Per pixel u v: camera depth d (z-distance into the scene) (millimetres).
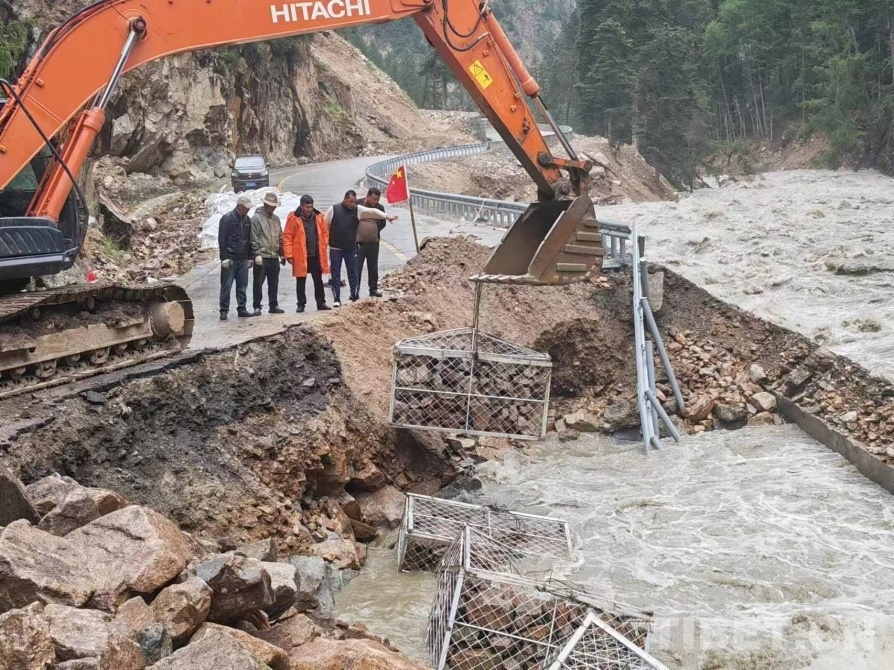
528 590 8258
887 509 11836
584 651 7559
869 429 13656
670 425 15203
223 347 11781
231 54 45125
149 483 9625
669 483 13234
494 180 53125
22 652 4750
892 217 29609
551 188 11312
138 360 10977
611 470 14023
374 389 13281
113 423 9727
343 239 15211
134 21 10031
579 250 10719
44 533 6098
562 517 11922
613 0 66875
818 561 10430
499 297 16719
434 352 12758
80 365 10336
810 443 14477
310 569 9648
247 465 10781
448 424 13016
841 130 61344
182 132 39094
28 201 10477
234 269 14523
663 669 7398
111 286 10578
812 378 15523
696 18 93938
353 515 11711
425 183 46375
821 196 37844
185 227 26875
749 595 9664
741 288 19672
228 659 5133
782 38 79812
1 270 9438
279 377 12164
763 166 75125
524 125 11125
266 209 14656
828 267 21516
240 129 48156
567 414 16094
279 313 14883
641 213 33062
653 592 9703
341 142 65688
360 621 9164
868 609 9289
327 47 81812
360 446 12469
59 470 8867
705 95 74000
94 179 25281
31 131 9734
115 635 5199
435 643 8312
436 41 10680
